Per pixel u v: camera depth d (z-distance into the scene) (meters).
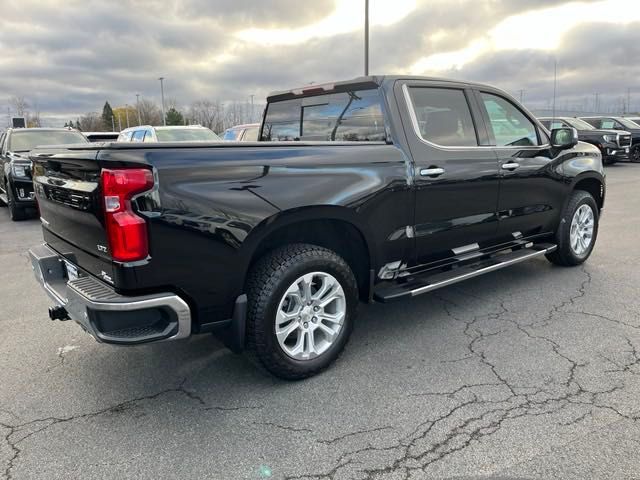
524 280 5.06
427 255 3.84
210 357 3.56
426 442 2.52
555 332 3.78
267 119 4.80
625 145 18.17
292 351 3.09
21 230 8.62
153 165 2.49
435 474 2.29
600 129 19.12
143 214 2.47
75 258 3.04
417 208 3.64
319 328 3.22
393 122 3.57
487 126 4.26
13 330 4.08
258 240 2.86
